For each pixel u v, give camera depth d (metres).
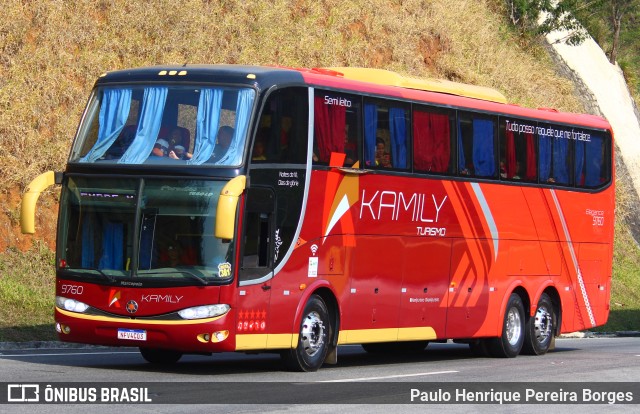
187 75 14.34
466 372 15.96
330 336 15.63
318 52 32.22
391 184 16.80
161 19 27.50
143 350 15.89
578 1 48.12
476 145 19.11
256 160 14.03
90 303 13.90
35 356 16.03
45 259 21.38
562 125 21.84
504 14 47.44
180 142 14.02
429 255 17.80
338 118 15.69
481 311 19.25
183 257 13.62
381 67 35.19
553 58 48.00
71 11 25.77
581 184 22.50
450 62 38.53
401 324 17.19
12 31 23.97
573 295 22.23
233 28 29.73
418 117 17.58
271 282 14.27
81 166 14.30
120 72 14.80
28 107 22.98
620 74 54.94
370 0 36.72
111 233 13.95
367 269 16.30
